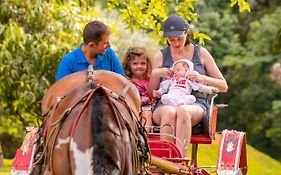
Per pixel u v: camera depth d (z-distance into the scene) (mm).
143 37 28531
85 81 8836
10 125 26547
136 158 8359
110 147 7695
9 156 27812
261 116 34812
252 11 37219
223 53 34938
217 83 11508
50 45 20328
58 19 20625
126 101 8789
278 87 34406
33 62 20625
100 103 7984
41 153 8680
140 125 8773
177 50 11883
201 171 11289
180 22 11492
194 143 11359
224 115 35562
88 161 7762
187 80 11523
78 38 20609
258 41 34719
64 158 8008
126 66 12055
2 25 20141
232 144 10914
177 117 11102
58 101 8523
